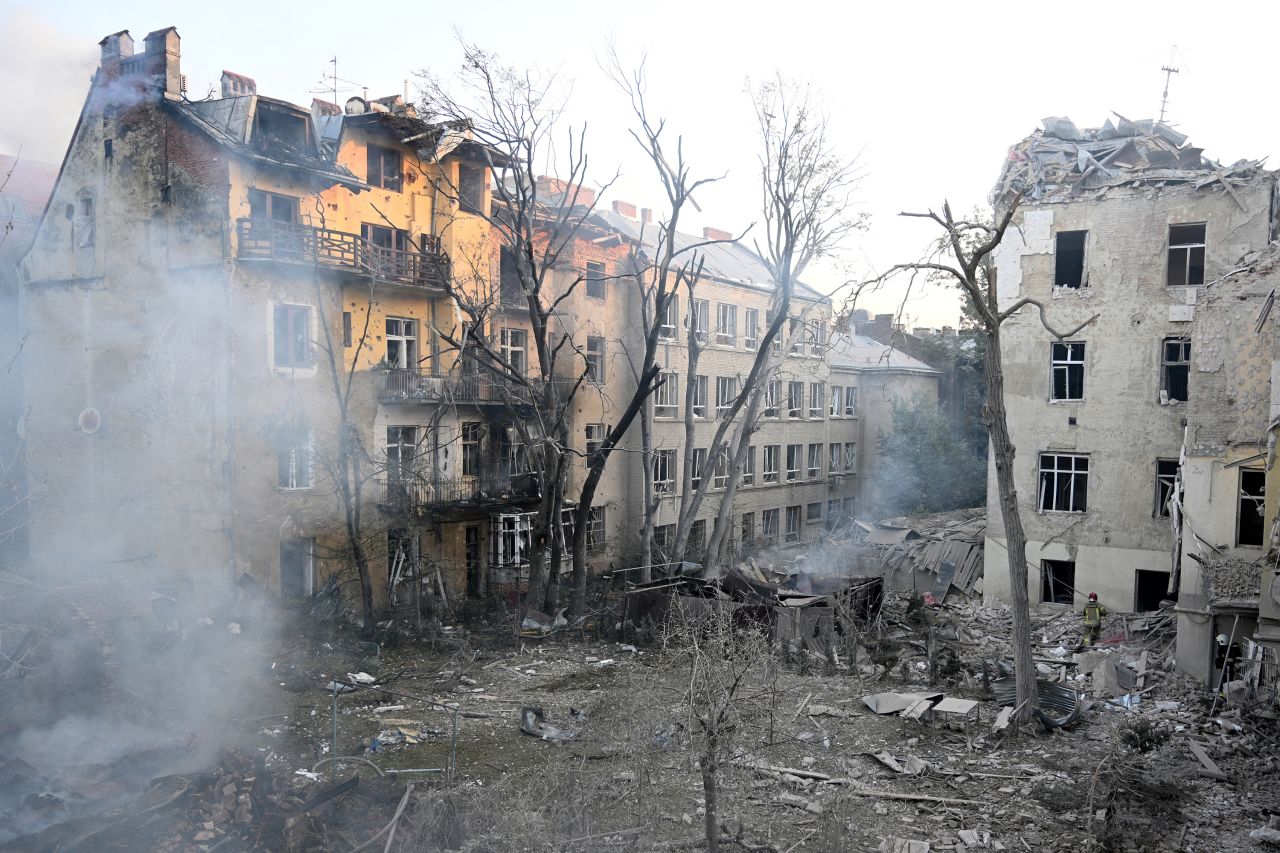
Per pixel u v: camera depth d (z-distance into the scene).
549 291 32.34
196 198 23.22
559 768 13.59
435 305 28.30
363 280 25.36
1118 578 25.62
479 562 30.12
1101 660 20.14
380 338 26.66
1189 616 19.11
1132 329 25.38
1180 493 21.95
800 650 21.36
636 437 35.66
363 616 23.66
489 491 29.45
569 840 10.82
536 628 24.56
